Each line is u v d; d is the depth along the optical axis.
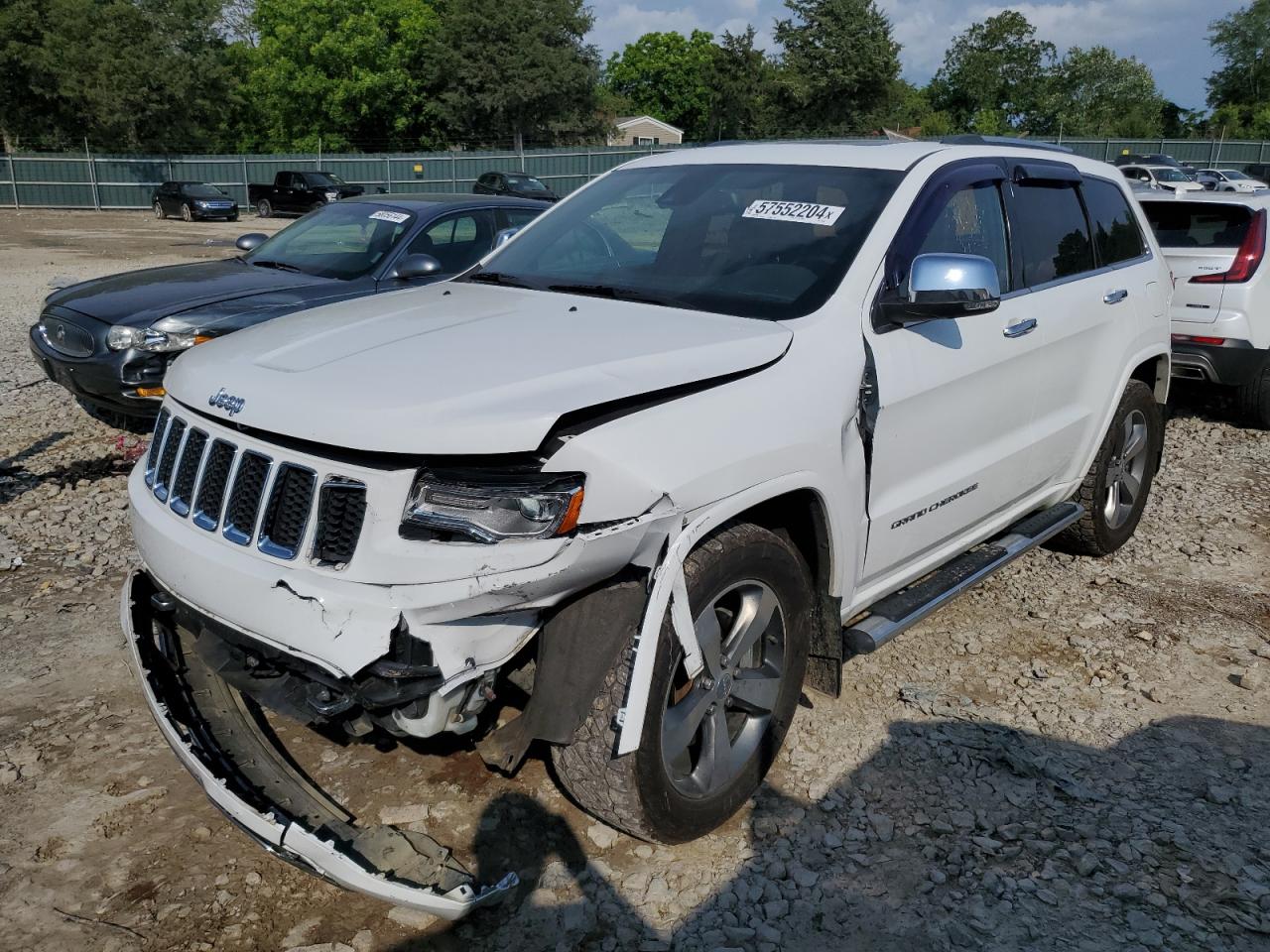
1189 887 2.84
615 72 90.94
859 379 3.12
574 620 2.54
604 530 2.40
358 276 7.26
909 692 3.84
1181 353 7.87
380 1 60.22
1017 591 4.86
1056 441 4.38
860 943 2.62
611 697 2.56
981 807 3.18
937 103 85.00
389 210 7.73
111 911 2.68
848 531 3.15
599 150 44.22
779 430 2.80
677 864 2.89
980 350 3.68
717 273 3.46
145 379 6.50
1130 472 5.26
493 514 2.38
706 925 2.67
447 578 2.35
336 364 2.74
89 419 7.65
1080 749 3.54
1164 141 51.66
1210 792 3.28
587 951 2.58
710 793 2.91
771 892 2.79
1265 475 6.90
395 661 2.39
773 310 3.22
